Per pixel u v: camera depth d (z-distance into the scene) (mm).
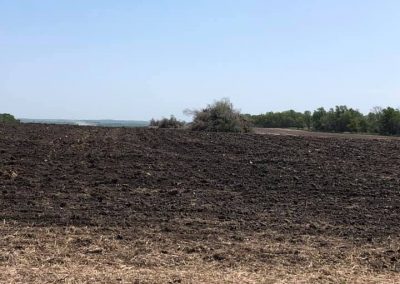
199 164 16109
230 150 19438
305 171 15477
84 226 9336
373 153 19969
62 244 8211
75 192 12062
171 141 21719
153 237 8789
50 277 6715
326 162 17266
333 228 9742
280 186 13445
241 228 9570
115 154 17156
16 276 6715
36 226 9227
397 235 9367
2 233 8688
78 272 6953
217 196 12211
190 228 9445
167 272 7062
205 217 10297
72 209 10531
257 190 12945
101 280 6668
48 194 11727
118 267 7234
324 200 12117
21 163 14914
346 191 13031
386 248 8547
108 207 10812
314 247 8508
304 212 10969
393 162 17734
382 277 7156
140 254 7848
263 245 8516
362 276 7168
